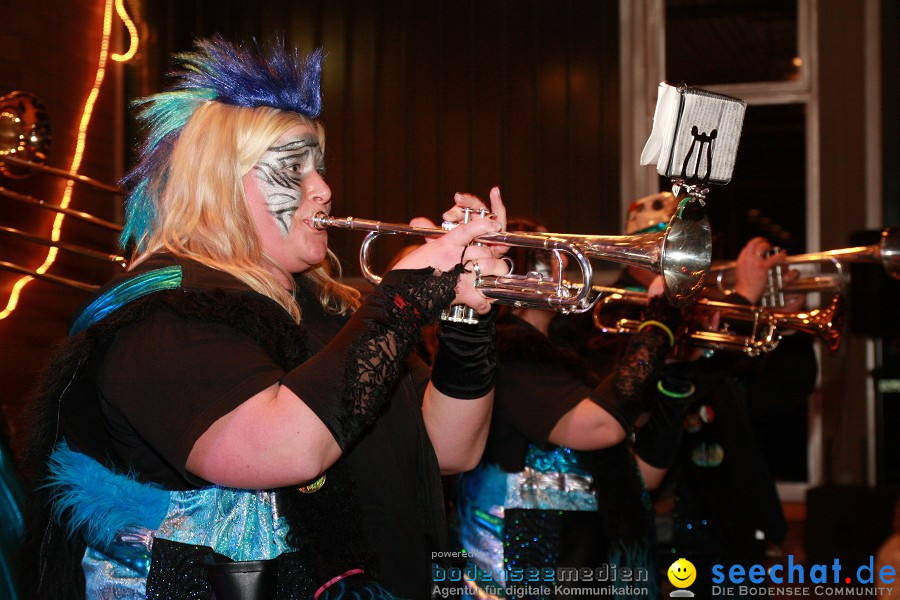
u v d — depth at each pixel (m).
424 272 1.37
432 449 1.58
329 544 1.36
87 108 4.98
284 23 5.27
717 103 1.41
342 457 1.43
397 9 5.20
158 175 1.52
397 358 1.30
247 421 1.22
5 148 3.84
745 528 2.83
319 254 1.55
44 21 4.74
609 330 2.68
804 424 4.93
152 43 5.28
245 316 1.33
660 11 5.02
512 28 5.09
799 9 5.02
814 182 5.02
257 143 1.47
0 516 1.55
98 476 1.35
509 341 2.20
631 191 4.96
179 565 1.31
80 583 1.36
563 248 1.55
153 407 1.24
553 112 5.05
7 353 4.34
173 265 1.39
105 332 1.31
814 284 2.96
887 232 2.80
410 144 5.17
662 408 2.47
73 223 4.80
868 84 4.93
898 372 4.09
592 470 2.20
